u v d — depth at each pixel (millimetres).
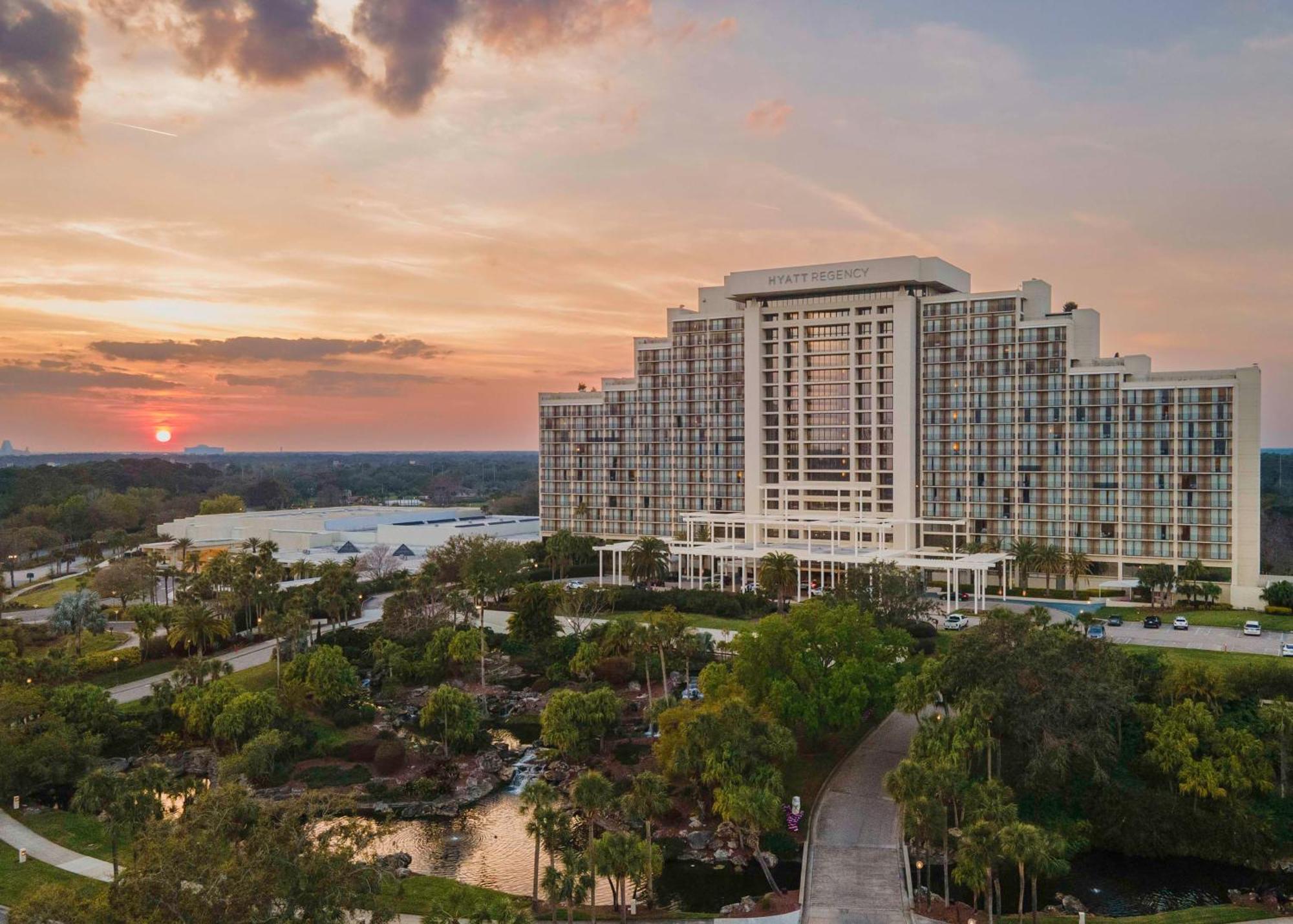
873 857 78312
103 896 51156
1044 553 171625
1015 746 92625
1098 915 72625
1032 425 183750
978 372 188500
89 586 192625
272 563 171000
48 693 112688
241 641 152375
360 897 54906
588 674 127938
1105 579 176625
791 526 187625
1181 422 170625
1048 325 182000
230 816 55281
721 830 85500
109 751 107625
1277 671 101562
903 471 194250
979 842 66062
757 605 159375
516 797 98438
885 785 76500
